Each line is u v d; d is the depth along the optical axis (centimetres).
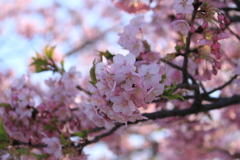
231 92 468
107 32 1080
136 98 203
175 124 439
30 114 321
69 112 334
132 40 294
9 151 264
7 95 323
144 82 203
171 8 407
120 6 387
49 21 1024
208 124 447
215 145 588
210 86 535
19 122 321
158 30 481
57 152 282
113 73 202
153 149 844
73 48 1047
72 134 321
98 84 203
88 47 1055
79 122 345
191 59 324
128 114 205
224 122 534
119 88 202
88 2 1102
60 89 346
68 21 1068
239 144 621
